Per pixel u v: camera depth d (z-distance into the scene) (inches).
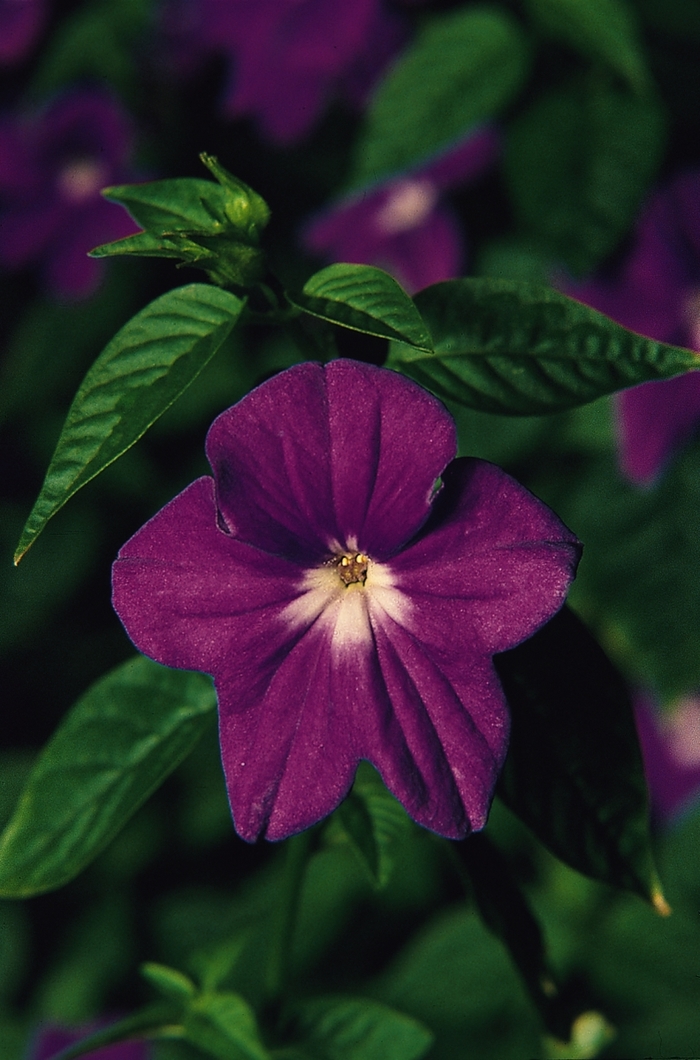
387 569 13.8
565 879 19.3
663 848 19.7
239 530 13.4
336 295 13.5
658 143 17.3
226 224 13.9
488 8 17.8
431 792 13.5
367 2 19.0
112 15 20.4
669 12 17.9
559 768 14.1
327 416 13.5
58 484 13.5
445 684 13.6
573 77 17.7
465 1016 18.8
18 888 14.8
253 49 19.4
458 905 19.9
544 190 17.3
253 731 13.8
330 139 20.2
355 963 20.1
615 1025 18.8
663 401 17.4
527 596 13.3
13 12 20.6
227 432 13.4
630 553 17.7
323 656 13.9
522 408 14.1
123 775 14.9
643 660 17.6
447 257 19.4
